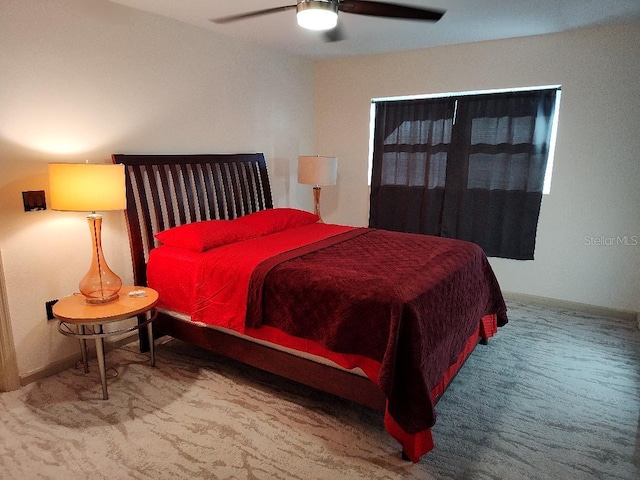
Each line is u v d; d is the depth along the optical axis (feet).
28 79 8.27
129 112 10.25
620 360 9.84
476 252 9.97
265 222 11.90
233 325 8.43
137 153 10.55
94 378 8.96
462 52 13.62
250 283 8.14
